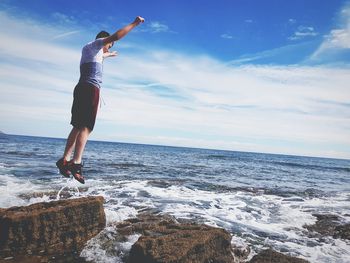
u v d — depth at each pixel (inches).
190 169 1027.3
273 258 219.9
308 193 636.1
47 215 242.1
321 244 292.2
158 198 439.2
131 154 1873.8
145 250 205.6
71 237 251.9
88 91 158.4
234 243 273.3
